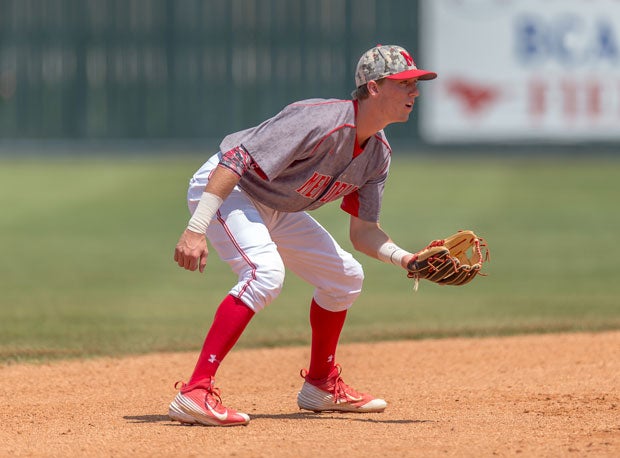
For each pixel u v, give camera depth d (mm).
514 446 14312
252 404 18359
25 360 23281
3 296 34688
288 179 15797
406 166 84125
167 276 39812
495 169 81438
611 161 86000
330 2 93812
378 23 93125
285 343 25969
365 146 15969
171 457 13859
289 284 39500
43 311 31531
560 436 14953
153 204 63719
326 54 94312
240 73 95125
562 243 47969
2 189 70625
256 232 15977
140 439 15062
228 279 39281
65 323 29250
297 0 94188
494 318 30109
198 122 95875
